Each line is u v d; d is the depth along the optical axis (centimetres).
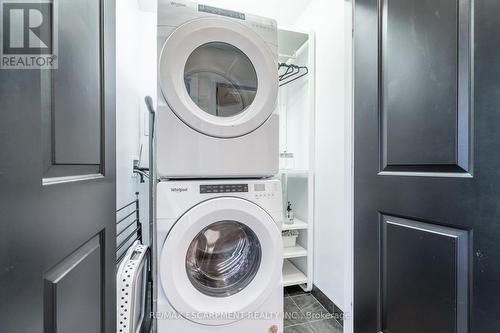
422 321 78
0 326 34
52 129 47
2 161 35
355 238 103
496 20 60
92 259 64
